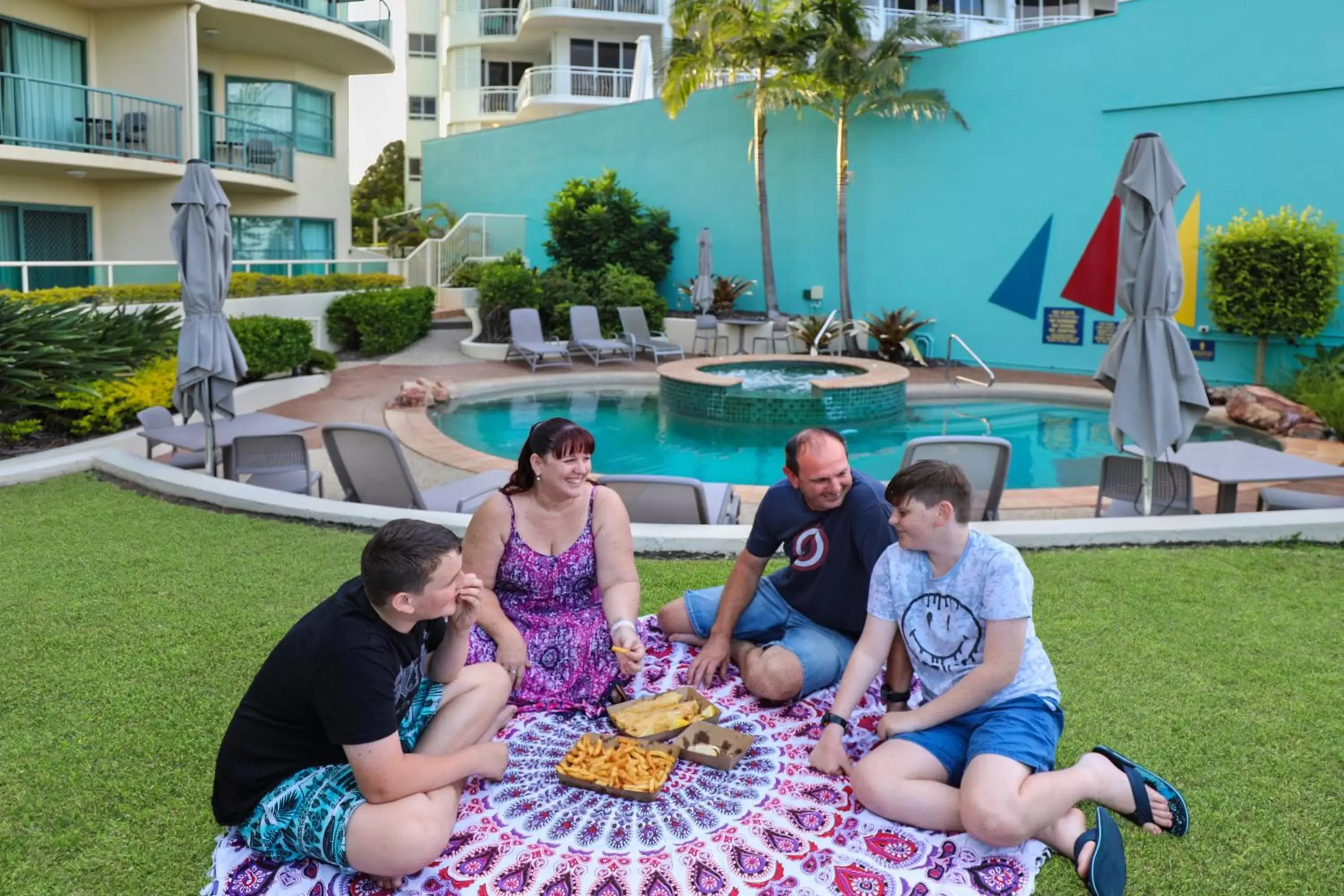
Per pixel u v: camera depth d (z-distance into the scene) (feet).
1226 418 38.70
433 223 92.63
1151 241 20.49
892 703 11.01
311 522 20.35
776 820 9.58
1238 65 45.78
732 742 10.80
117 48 56.65
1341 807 9.88
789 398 40.16
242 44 65.05
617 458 34.09
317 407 41.09
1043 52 52.21
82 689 12.57
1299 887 8.63
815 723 11.67
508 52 109.19
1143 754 10.94
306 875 8.75
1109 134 50.39
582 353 59.41
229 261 24.70
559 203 71.67
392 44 73.05
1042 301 53.98
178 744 11.19
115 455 25.04
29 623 14.76
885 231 60.59
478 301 62.34
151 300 46.93
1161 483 21.38
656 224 71.61
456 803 9.20
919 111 57.00
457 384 46.42
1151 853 9.12
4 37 51.11
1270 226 42.19
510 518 11.86
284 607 15.56
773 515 12.34
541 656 12.07
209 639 14.21
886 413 41.93
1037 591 16.33
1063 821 9.11
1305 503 22.21
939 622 10.04
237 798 8.94
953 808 9.22
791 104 61.16
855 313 62.80
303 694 8.55
